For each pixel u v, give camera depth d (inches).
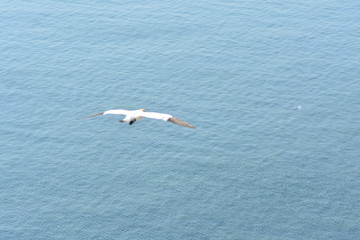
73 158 3686.0
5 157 3673.7
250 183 3479.3
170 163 3624.5
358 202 3368.6
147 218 3228.3
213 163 3619.6
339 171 3599.9
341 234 3161.9
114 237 3112.7
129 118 1280.8
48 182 3499.0
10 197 3393.2
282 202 3356.3
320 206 3339.1
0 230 3169.3
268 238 3120.1
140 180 3499.0
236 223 3206.2
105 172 3570.4
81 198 3380.9
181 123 1266.0
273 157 3681.1
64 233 3147.1
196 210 3282.5
